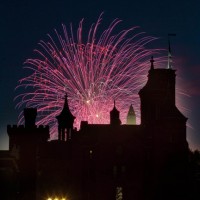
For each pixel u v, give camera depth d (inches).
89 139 3868.1
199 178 3927.2
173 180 3779.5
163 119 3850.9
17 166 3937.0
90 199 3814.0
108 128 3870.6
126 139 3821.4
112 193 3786.9
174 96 3981.3
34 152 4082.2
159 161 3816.4
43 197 4015.8
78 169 3882.9
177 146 3838.6
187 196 3769.7
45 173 4047.7
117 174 3804.1
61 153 4069.9
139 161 3816.4
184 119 3863.2
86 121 3961.6
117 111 3993.6
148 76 4084.6
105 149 3821.4
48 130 4163.4
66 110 4247.0
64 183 4005.9
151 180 3799.2
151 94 3973.9
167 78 4020.7
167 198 3754.9
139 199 3784.5
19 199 3956.7
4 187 3629.4
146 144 3828.7
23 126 4114.2
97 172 3804.1
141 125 3949.3
